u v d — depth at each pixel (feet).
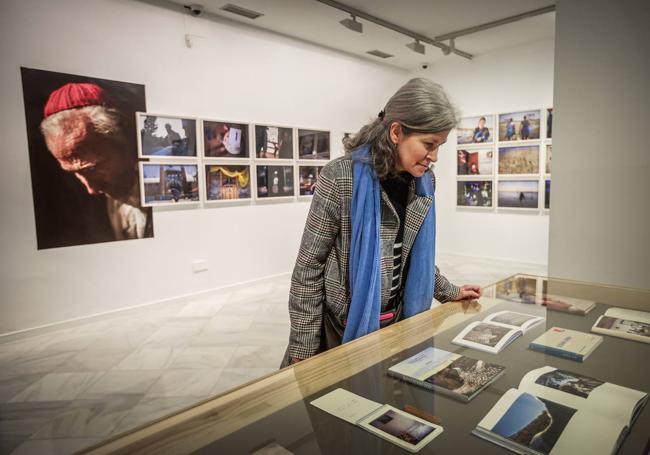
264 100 18.63
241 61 17.66
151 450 2.15
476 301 4.87
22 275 12.79
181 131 15.89
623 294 4.80
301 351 4.32
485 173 23.85
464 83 24.18
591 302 4.64
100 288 14.32
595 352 3.35
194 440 2.24
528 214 22.49
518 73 22.09
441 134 3.76
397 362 3.21
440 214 26.13
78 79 13.42
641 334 3.63
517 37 20.74
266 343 11.99
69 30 13.16
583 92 6.62
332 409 2.59
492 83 23.11
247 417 2.49
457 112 3.81
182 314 14.84
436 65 25.16
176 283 16.28
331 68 21.53
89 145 13.78
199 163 16.52
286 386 2.88
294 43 19.66
